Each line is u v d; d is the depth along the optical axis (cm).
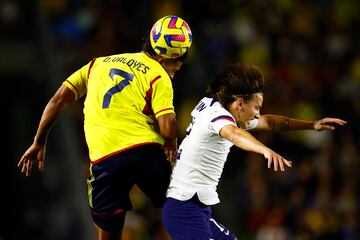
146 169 1825
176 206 1822
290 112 5097
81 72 1898
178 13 5097
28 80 4612
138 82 1814
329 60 5662
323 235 4406
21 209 4506
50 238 4191
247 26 5422
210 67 4925
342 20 6006
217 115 1750
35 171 4419
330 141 4756
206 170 1819
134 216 4031
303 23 5784
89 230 4031
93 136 1825
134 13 5022
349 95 5416
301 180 4534
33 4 4666
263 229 4338
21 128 4769
